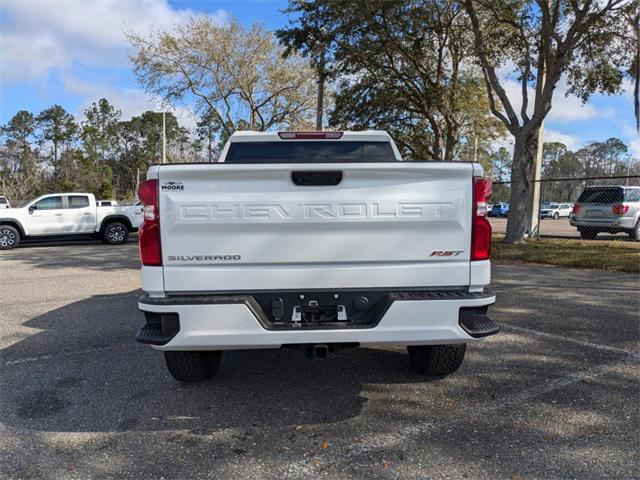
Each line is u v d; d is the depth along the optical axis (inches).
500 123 881.5
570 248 514.0
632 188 661.3
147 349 209.0
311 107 1155.3
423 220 133.6
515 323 239.1
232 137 219.3
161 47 1063.6
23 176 2142.0
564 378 169.9
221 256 131.9
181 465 118.8
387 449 125.2
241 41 1091.3
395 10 629.9
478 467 116.3
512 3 543.2
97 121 3528.5
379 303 135.0
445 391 161.0
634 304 277.7
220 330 129.4
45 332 236.4
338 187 132.2
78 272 436.8
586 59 538.3
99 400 156.9
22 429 137.6
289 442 129.4
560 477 111.9
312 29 689.6
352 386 166.7
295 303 134.3
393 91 746.8
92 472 116.1
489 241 136.9
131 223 740.7
